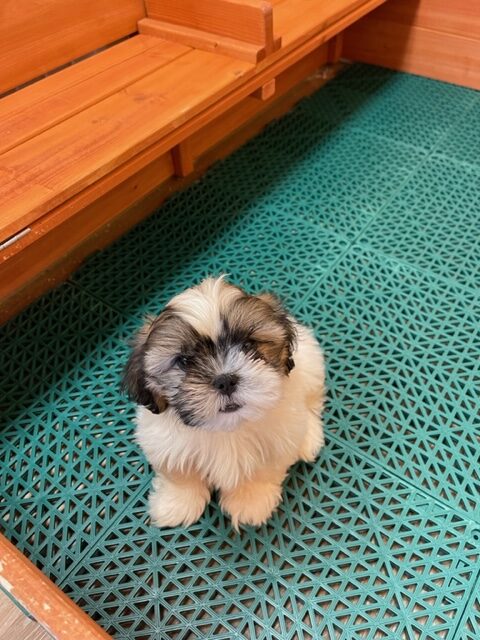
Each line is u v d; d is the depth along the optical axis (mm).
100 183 458
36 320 578
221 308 352
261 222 681
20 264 580
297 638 372
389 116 844
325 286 606
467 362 530
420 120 834
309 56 887
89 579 404
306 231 668
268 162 769
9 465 469
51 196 419
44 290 607
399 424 484
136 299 596
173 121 494
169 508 425
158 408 367
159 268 627
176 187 731
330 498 441
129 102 513
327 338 554
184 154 707
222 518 433
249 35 562
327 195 716
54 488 455
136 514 439
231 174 750
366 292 599
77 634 273
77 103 512
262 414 347
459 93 890
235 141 801
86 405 509
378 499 438
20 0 507
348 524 425
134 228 674
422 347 543
